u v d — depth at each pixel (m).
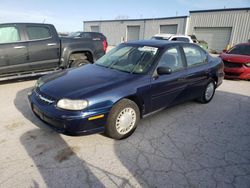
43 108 3.04
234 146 3.31
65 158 2.82
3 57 5.41
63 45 6.34
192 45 4.63
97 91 3.00
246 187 2.45
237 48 9.14
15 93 5.36
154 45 4.04
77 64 6.68
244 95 6.18
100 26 36.44
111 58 4.20
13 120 3.84
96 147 3.10
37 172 2.54
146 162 2.80
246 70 7.85
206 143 3.36
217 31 22.95
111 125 3.14
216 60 5.36
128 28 32.28
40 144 3.11
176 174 2.60
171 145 3.24
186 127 3.88
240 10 20.94
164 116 4.31
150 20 28.92
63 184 2.37
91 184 2.39
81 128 2.88
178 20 25.72
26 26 5.76
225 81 8.08
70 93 2.96
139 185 2.40
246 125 4.09
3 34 5.45
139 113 3.52
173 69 4.00
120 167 2.69
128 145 3.19
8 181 2.38
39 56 5.96
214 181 2.52
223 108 4.96
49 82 3.42
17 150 2.95
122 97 3.14
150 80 3.53
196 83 4.55
